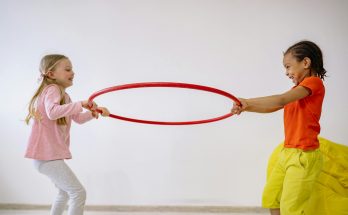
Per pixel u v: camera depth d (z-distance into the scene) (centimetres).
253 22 258
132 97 258
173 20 259
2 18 261
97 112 198
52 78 195
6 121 259
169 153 257
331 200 189
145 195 256
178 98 258
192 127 257
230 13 258
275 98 151
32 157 178
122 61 259
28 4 261
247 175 256
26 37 261
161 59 259
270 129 257
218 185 256
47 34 260
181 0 259
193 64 258
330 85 259
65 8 260
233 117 257
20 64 260
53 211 191
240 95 257
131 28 259
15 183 258
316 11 258
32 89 259
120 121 257
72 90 259
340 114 258
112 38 259
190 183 256
